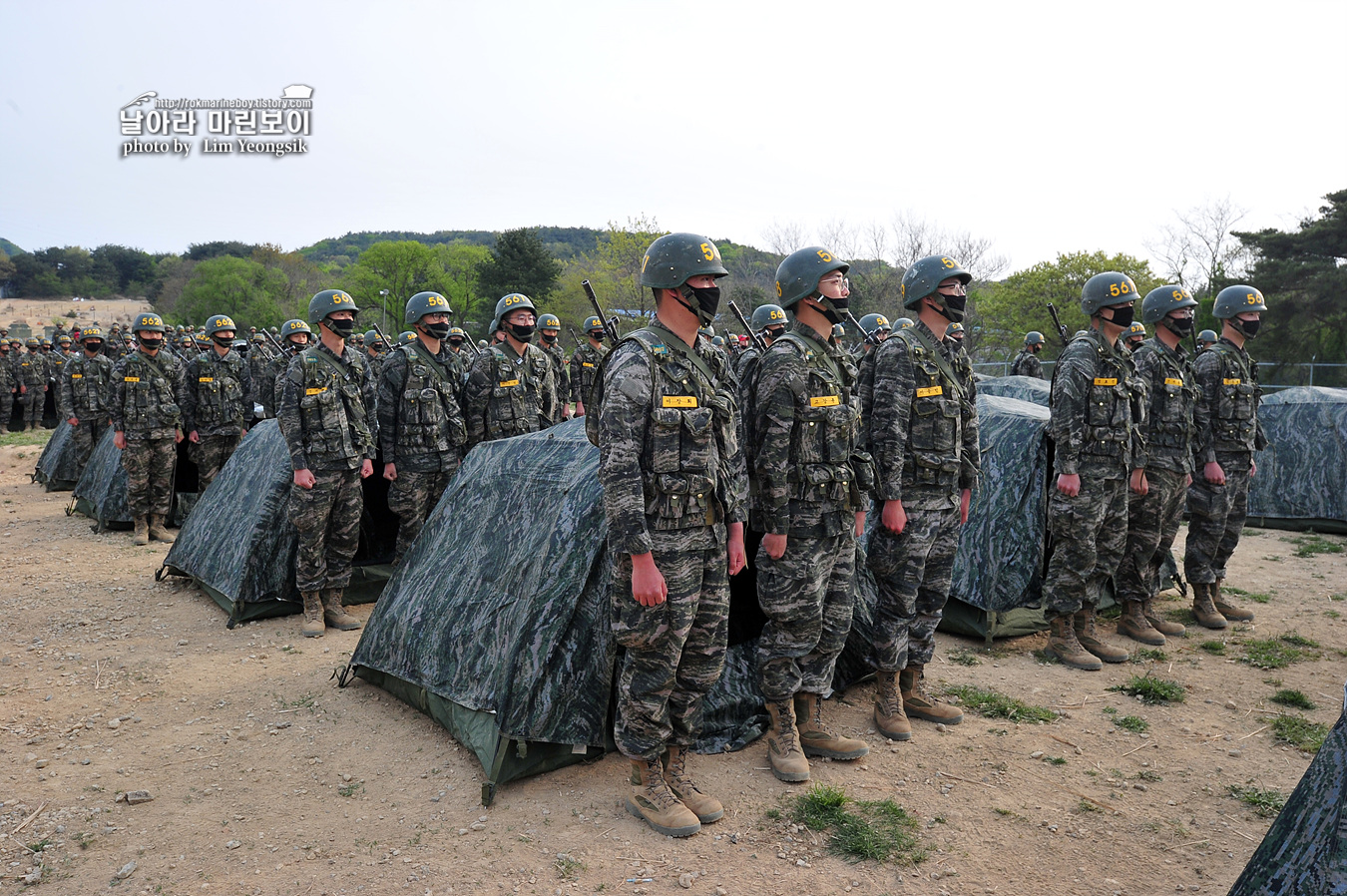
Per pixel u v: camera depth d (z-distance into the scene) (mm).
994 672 5379
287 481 6414
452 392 7047
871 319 11414
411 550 4980
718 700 4301
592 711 3818
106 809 3617
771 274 41688
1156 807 3633
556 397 8336
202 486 9742
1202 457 6141
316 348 6203
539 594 3896
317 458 6020
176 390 9453
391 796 3719
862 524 4059
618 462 3170
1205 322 30594
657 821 3408
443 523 4906
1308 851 1940
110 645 5812
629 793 3721
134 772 3971
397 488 6895
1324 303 31344
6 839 3381
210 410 9547
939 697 4887
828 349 3848
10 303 104125
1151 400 5797
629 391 3201
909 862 3188
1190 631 6184
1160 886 3049
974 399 4582
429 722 4477
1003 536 5926
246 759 4098
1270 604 6855
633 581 3209
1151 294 5918
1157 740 4320
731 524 3623
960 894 2994
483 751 3840
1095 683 5148
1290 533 9875
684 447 3303
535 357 7770
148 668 5367
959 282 4340
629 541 3146
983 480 6133
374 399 6926
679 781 3607
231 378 9805
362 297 72438
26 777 3912
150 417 9016
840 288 3766
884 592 4367
